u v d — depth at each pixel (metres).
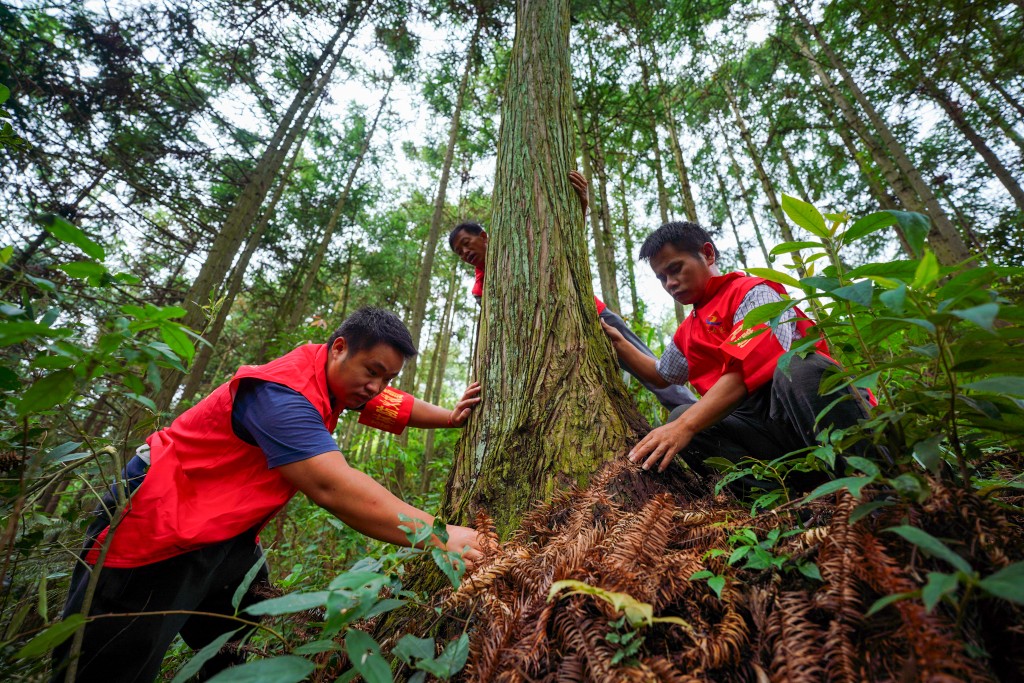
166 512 1.20
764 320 0.94
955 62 5.35
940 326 0.66
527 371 1.45
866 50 6.26
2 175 3.56
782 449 1.49
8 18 3.65
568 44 2.21
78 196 4.26
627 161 7.76
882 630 0.56
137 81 5.20
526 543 1.04
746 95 10.13
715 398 1.29
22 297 0.94
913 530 0.50
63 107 4.49
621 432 1.30
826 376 0.95
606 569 0.73
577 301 1.57
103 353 0.78
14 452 1.07
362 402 1.50
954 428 0.75
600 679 0.59
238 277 6.96
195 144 6.25
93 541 1.22
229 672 0.58
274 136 6.67
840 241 0.88
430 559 1.17
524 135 1.89
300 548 3.23
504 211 1.79
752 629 0.68
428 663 0.68
